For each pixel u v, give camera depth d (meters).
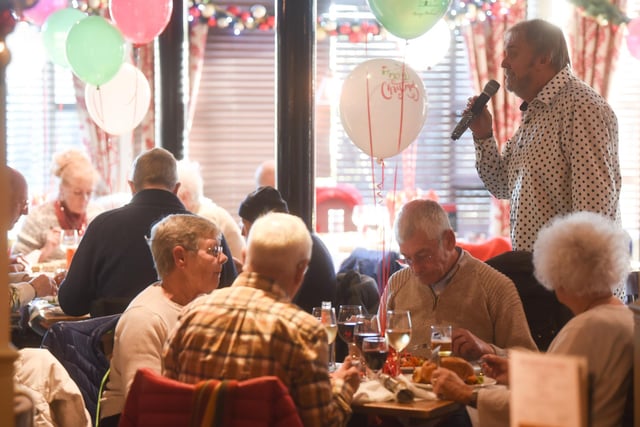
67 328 3.37
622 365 2.49
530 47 3.96
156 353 2.94
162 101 6.95
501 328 3.45
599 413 2.46
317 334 2.47
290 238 2.56
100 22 5.49
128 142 8.74
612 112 3.96
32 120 8.77
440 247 3.41
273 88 9.16
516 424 1.43
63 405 3.18
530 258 3.69
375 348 2.99
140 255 4.08
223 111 9.13
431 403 2.76
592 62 8.70
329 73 9.02
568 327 2.56
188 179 5.77
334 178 9.06
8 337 2.02
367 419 3.10
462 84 9.02
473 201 9.09
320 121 9.05
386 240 7.20
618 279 2.60
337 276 4.77
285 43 5.50
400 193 8.65
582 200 3.84
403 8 4.51
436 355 2.97
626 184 8.93
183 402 2.28
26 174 8.80
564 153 3.94
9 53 2.07
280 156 5.56
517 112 8.78
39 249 6.24
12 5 2.14
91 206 6.38
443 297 3.49
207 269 3.04
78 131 8.82
